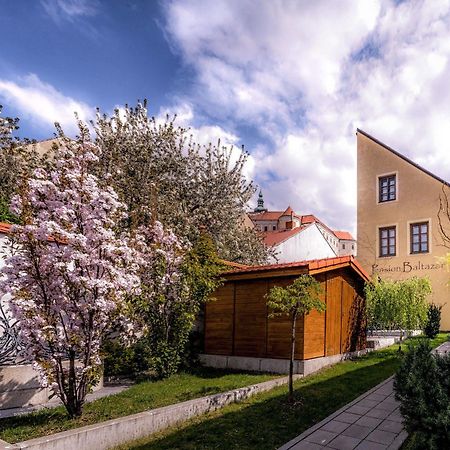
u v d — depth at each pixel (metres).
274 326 10.39
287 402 7.32
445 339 16.36
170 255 10.12
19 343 7.43
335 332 11.67
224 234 19.00
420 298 13.79
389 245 23.09
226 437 5.86
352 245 72.12
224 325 11.45
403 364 4.89
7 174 13.77
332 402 7.42
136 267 7.81
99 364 6.66
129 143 17.19
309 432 5.96
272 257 23.70
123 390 8.40
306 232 33.62
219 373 10.30
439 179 21.61
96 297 6.38
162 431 6.20
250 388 7.98
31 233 6.08
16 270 6.12
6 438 5.39
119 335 7.84
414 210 22.28
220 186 19.53
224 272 11.41
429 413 4.39
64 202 6.59
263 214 67.69
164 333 9.94
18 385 7.39
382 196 23.81
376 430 6.04
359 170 24.81
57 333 6.11
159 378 9.55
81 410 6.44
